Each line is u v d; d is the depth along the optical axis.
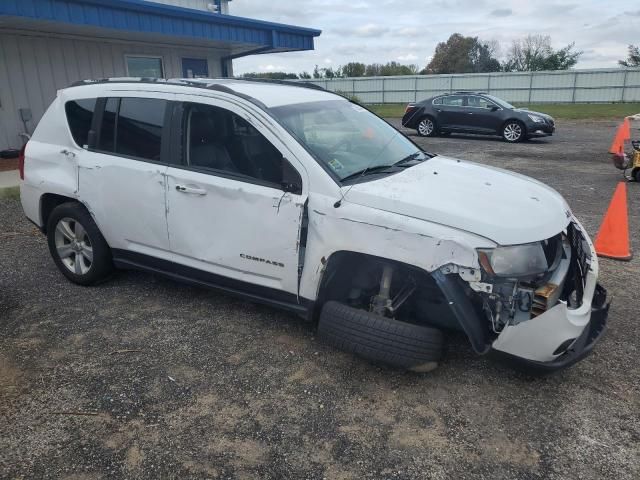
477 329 2.93
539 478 2.53
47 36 10.76
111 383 3.27
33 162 4.73
